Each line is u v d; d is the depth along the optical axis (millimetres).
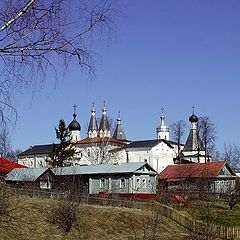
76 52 9703
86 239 40750
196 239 37875
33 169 69500
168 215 49062
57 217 41094
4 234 35875
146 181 74125
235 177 82500
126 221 45375
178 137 110625
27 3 9328
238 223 50875
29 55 9492
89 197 51500
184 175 81938
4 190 35906
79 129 133000
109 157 107750
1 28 9250
